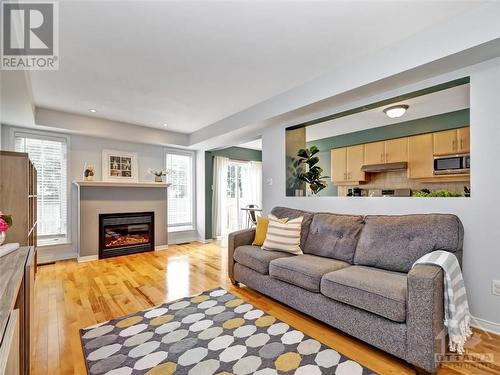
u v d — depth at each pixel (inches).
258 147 281.1
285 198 152.5
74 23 77.4
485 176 82.4
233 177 279.4
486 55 78.1
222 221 255.3
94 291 117.9
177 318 92.7
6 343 32.0
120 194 190.1
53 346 76.0
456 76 87.9
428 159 167.0
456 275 71.3
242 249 120.9
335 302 81.1
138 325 87.7
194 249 207.9
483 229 82.7
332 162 225.0
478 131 83.5
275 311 98.4
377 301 69.4
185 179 240.1
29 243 113.7
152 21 76.9
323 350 73.6
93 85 122.3
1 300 36.4
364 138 207.3
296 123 144.0
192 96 137.3
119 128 184.7
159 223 208.5
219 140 198.7
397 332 66.0
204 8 71.6
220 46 90.9
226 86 124.9
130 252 190.9
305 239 117.1
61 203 173.2
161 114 167.5
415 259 83.0
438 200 92.6
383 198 108.4
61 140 173.2
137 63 102.2
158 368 66.4
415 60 84.8
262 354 72.0
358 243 99.6
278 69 108.3
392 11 73.6
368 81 97.0
